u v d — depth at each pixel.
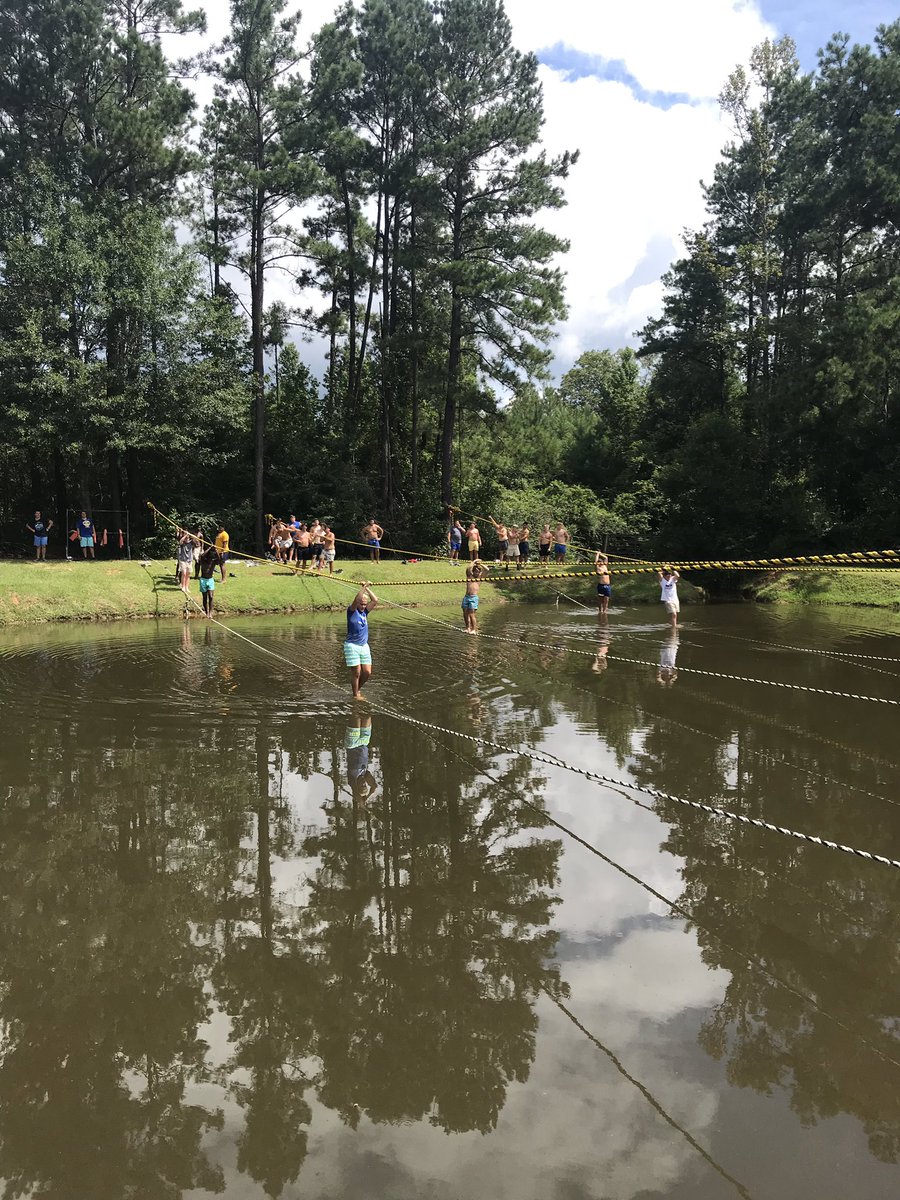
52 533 34.44
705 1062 4.11
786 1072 4.05
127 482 34.62
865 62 29.58
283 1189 3.31
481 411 37.28
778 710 11.39
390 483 37.75
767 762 8.98
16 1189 3.33
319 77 31.22
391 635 18.47
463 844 6.76
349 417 39.25
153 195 31.80
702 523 34.44
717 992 4.72
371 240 39.69
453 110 31.83
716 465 33.47
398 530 35.66
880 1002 4.66
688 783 8.29
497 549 34.59
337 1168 3.43
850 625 21.03
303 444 36.53
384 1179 3.36
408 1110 3.79
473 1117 3.72
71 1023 4.44
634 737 9.95
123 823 7.14
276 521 27.53
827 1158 3.50
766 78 34.97
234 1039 4.31
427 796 7.89
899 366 28.23
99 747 9.32
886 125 28.66
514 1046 4.21
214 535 31.62
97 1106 3.82
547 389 52.94
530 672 14.10
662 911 5.67
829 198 29.42
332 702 11.59
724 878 6.17
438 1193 3.29
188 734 9.89
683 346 39.47
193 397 28.77
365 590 11.85
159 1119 3.72
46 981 4.81
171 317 28.52
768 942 5.27
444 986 4.78
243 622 20.11
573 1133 3.65
